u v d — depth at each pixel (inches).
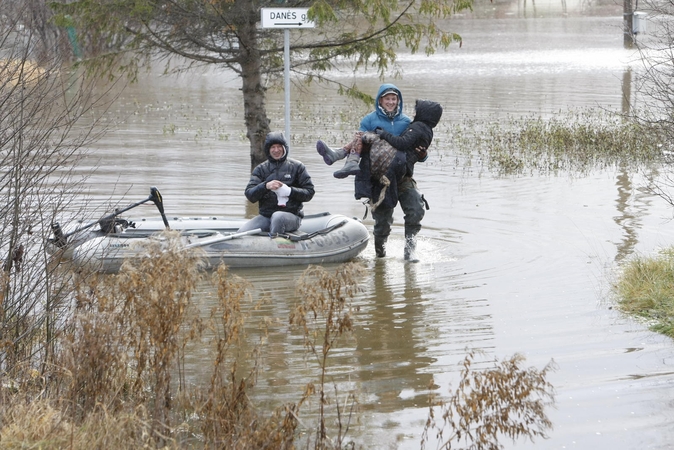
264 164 924.0
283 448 423.5
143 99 2466.8
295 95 2486.5
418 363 592.4
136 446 414.9
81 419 446.6
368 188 895.7
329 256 896.9
